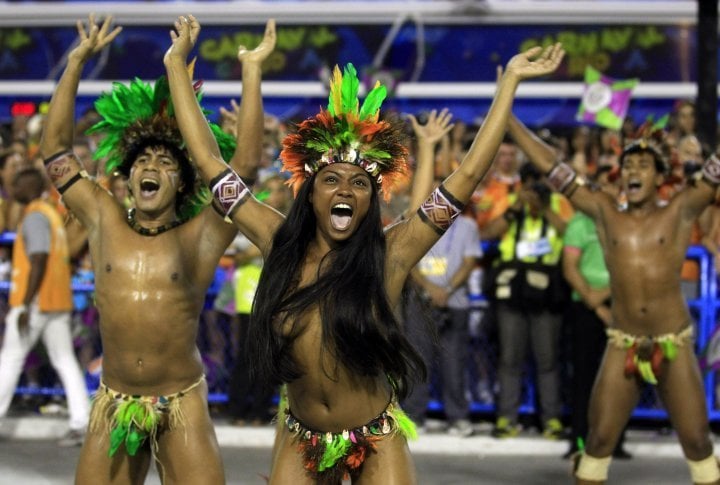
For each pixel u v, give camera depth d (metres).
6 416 9.43
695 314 8.95
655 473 8.14
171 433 5.13
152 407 5.10
